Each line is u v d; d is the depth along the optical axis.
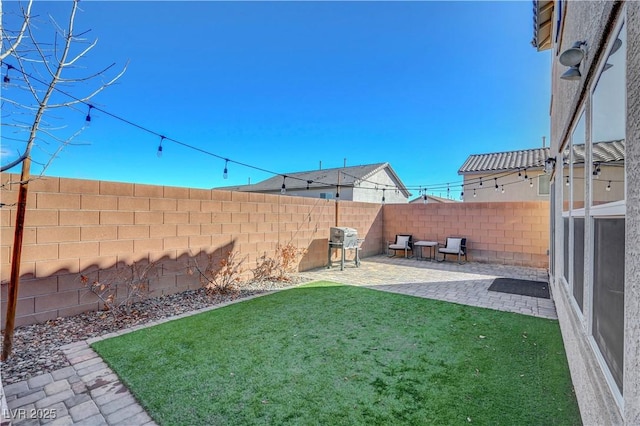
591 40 1.83
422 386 2.51
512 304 4.87
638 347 1.04
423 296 5.34
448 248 9.30
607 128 1.56
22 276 3.67
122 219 4.55
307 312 4.43
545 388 2.47
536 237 8.41
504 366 2.83
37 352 3.08
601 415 1.53
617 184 1.40
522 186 12.38
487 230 9.08
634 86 1.10
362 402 2.29
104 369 2.78
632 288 1.10
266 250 6.79
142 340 3.40
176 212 5.20
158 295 4.96
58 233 3.94
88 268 4.20
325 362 2.92
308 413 2.17
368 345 3.30
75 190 4.09
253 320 4.07
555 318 4.17
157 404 2.27
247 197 6.39
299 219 7.71
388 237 10.92
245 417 2.12
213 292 5.43
